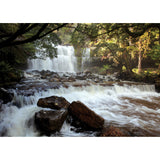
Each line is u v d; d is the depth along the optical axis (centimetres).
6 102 411
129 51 1323
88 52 1764
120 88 882
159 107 566
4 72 619
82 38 571
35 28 530
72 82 876
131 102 650
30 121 339
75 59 1831
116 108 541
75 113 355
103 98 706
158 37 1077
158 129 345
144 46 1174
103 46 1340
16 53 716
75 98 631
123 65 1516
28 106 458
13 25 557
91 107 541
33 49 823
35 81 792
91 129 322
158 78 1025
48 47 711
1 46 394
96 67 1830
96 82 974
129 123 383
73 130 326
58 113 335
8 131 298
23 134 302
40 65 1410
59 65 1636
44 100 423
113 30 532
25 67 1253
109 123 379
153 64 1365
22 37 661
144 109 534
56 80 866
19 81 731
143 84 992
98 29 522
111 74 1619
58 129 306
